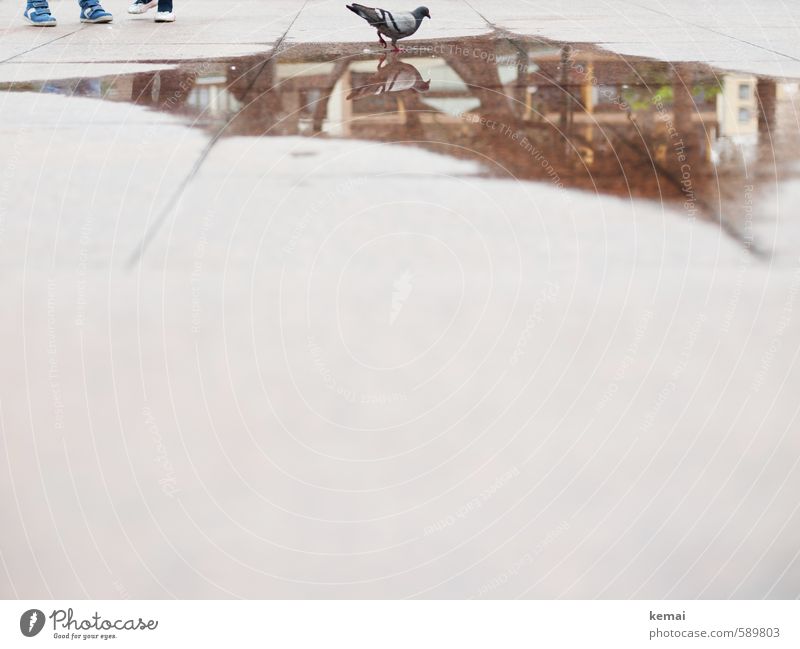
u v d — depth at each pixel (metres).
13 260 3.17
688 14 9.49
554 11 9.70
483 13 9.46
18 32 8.32
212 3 10.85
